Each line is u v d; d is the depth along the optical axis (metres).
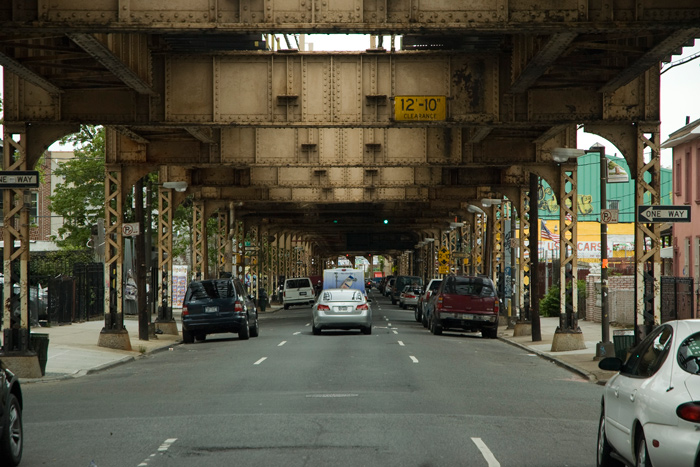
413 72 23.88
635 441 8.14
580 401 15.70
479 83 23.59
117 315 29.06
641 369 8.62
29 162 23.09
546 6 16.64
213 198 45.53
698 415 7.14
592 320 45.16
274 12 16.91
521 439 11.45
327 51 24.00
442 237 76.88
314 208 56.94
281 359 23.67
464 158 30.75
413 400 15.23
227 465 9.77
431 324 38.38
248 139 31.27
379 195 45.72
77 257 48.72
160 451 10.68
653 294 22.77
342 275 63.81
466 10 16.77
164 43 23.05
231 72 23.81
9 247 21.33
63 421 13.46
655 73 23.22
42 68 21.69
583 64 21.95
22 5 16.47
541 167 30.05
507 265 46.59
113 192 30.19
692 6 16.48
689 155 44.84
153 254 50.25
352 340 31.42
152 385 18.52
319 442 11.11
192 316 32.41
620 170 26.45
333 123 24.02
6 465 9.68
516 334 36.66
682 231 45.72
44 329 36.50
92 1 16.56
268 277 82.50
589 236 77.81
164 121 23.50
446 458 10.09
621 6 16.62
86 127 48.56
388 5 16.83
